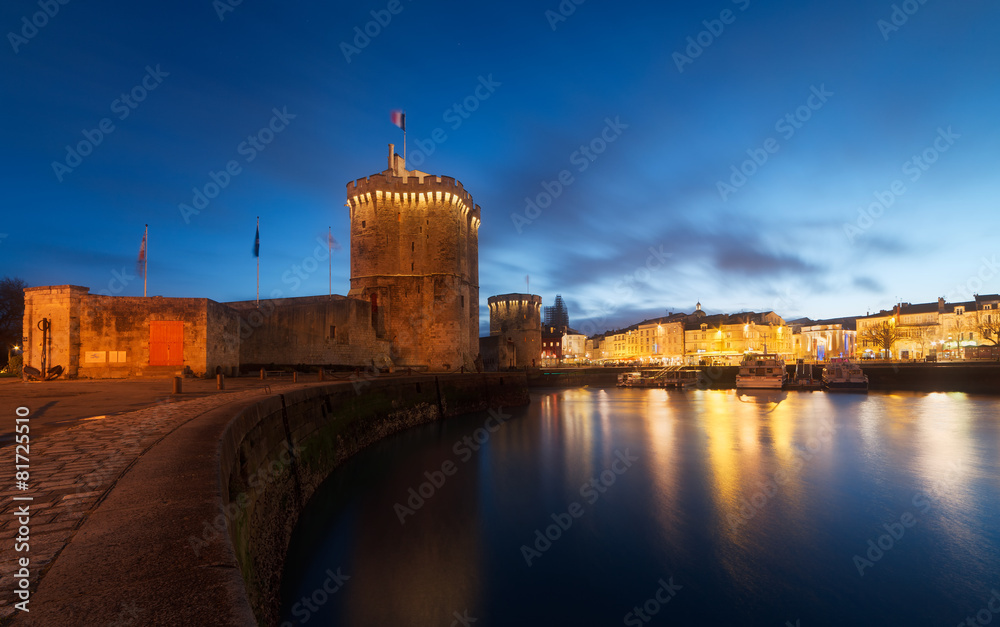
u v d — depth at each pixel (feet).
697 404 153.28
